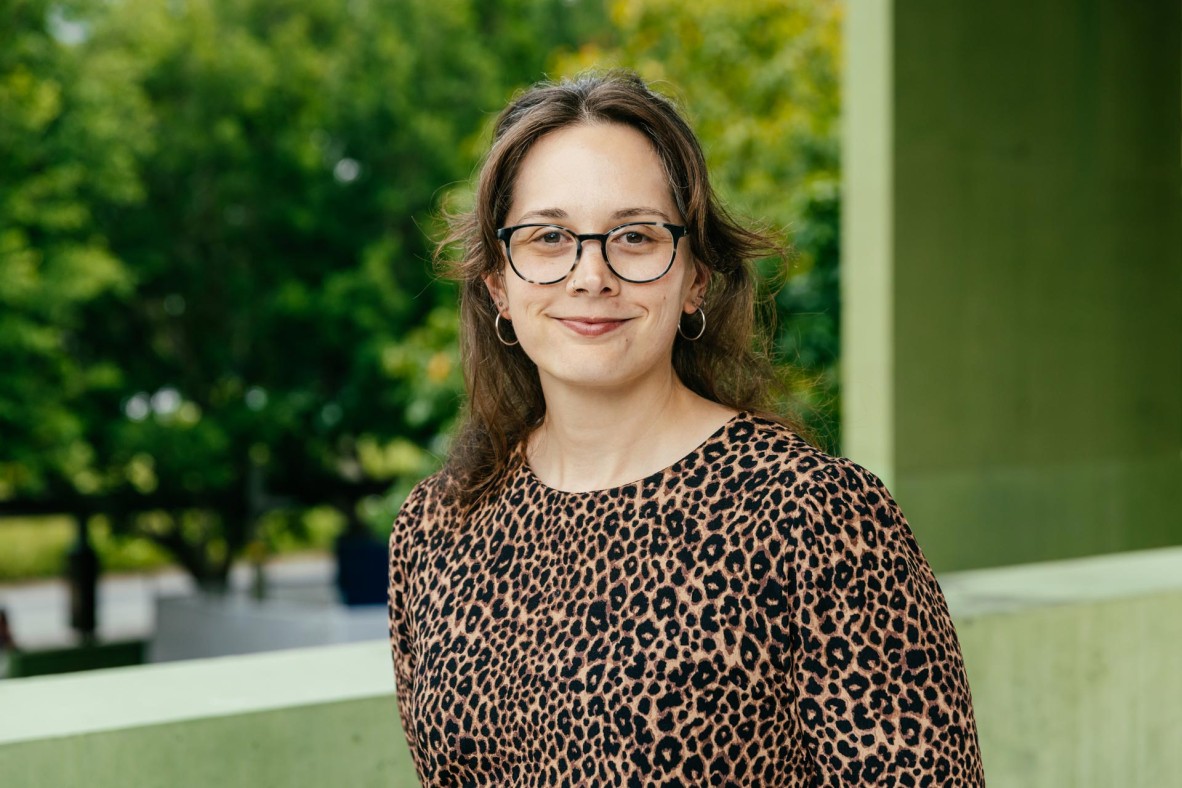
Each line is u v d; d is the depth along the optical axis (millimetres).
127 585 17672
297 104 12430
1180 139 5137
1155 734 2748
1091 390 5004
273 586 13602
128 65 11156
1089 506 5027
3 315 10312
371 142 12672
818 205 6129
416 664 1348
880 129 4504
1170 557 3209
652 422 1272
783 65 8258
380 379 12664
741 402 1390
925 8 4508
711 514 1179
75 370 11500
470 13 13297
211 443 12023
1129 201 5039
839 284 5980
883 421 4562
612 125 1254
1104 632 2668
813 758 1130
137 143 11172
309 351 12922
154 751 1864
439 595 1334
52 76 10578
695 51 8633
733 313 1402
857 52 4586
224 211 12422
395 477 13984
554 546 1261
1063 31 4816
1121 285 5055
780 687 1129
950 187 4613
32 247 10570
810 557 1116
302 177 12492
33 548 18797
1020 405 4828
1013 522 4836
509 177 1282
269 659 2273
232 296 12461
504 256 1298
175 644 8297
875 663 1098
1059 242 4871
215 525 13508
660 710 1127
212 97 12031
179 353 12781
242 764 1930
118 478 12578
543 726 1188
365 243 12695
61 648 9141
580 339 1241
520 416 1442
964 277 4668
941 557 4656
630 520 1216
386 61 12586
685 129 1267
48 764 1796
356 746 2016
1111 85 4949
